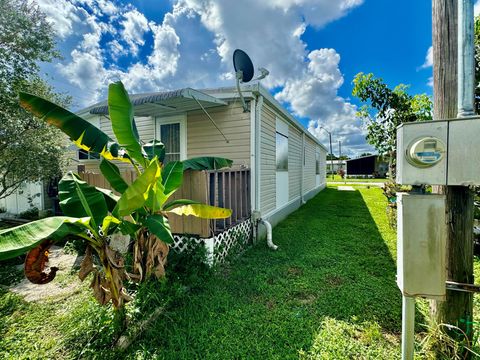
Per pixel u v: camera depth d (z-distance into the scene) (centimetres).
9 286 333
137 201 215
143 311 245
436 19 188
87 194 254
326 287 305
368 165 3819
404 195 159
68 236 216
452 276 179
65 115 253
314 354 197
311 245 473
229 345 209
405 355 169
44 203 817
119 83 254
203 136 555
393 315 246
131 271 327
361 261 386
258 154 512
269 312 255
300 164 990
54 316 262
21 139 521
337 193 1442
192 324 237
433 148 149
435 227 154
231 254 404
